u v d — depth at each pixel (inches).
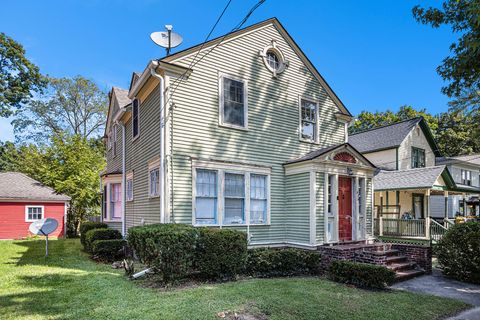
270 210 431.8
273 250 354.0
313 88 505.0
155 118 393.4
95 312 205.0
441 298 276.2
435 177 566.3
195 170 373.7
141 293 249.4
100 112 1526.8
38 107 1423.5
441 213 917.8
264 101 445.1
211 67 399.9
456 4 317.1
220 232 301.1
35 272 336.5
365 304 241.3
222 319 194.5
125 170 549.3
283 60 471.2
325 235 416.2
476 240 346.9
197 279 298.7
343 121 540.4
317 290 273.1
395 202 721.0
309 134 492.7
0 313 205.5
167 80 366.0
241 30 430.9
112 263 397.7
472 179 1079.0
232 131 409.4
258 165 426.6
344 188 464.4
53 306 218.8
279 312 211.0
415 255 402.9
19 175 918.4
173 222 346.3
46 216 844.0
